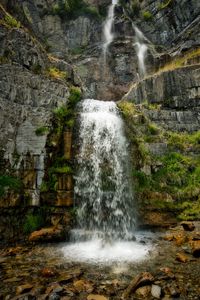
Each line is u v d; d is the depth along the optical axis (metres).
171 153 12.24
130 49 28.73
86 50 29.69
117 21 31.44
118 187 10.00
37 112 9.46
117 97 26.02
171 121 14.20
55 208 8.74
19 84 9.59
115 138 10.92
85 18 31.20
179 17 29.95
